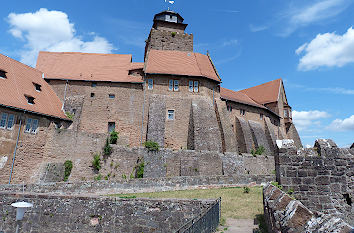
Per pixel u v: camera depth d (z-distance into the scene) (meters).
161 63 33.19
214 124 30.70
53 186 14.80
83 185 15.94
